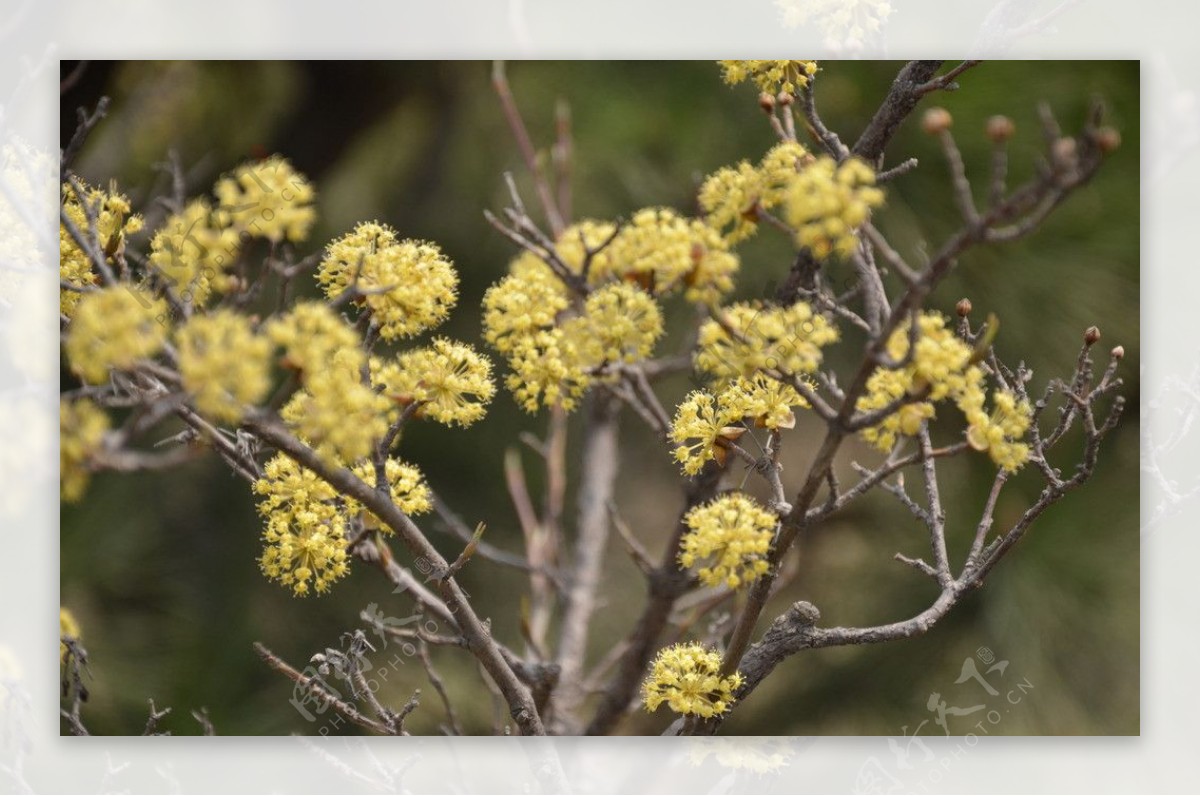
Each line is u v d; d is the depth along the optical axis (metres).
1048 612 2.83
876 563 3.23
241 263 1.22
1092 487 2.87
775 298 1.73
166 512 3.17
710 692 1.44
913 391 1.13
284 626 3.19
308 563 1.43
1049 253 2.78
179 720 2.92
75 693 1.73
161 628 3.05
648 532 3.71
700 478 1.86
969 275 2.80
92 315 1.01
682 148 3.24
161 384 1.24
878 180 1.52
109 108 3.12
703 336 1.26
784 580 2.16
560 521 3.56
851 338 3.09
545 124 3.39
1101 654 2.82
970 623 3.04
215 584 3.17
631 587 3.66
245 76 3.56
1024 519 1.43
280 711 3.03
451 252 3.56
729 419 1.36
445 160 3.69
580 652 2.32
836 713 3.13
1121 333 2.80
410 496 1.45
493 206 3.45
